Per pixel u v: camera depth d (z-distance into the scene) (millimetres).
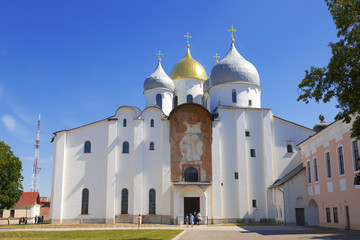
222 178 46875
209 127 48219
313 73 19609
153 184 46406
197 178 46750
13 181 57031
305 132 49812
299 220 42188
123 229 35750
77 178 46438
